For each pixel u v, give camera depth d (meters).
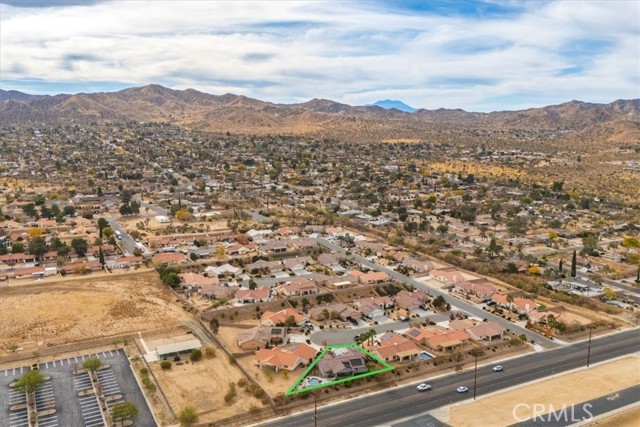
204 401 103.00
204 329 137.38
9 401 102.44
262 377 112.62
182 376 112.75
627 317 150.62
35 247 192.75
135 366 116.56
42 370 114.56
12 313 144.12
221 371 115.44
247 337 128.50
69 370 114.50
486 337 132.62
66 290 163.12
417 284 176.75
